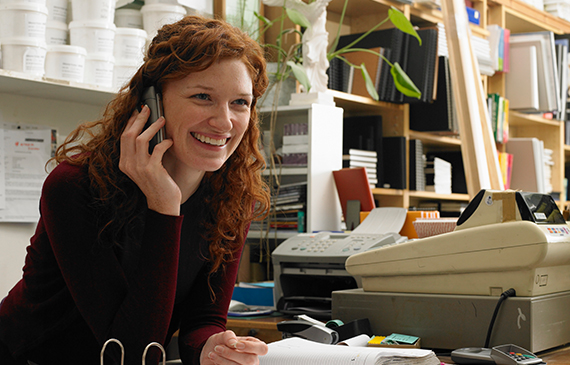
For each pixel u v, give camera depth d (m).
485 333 1.15
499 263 1.15
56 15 1.98
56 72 1.88
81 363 1.08
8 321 1.07
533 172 3.67
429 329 1.23
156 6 2.11
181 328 1.16
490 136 2.16
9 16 1.78
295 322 1.29
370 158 2.76
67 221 0.94
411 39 2.88
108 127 1.04
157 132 0.97
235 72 0.95
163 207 0.97
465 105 2.13
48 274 1.04
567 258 1.19
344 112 3.09
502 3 3.62
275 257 1.65
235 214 1.17
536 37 3.67
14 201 2.03
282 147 2.39
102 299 0.95
